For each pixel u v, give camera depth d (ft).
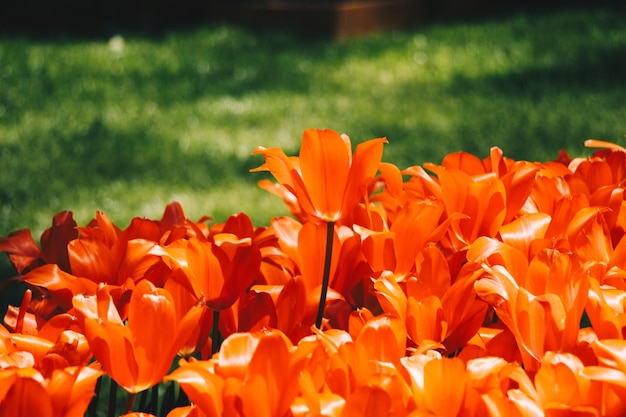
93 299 5.22
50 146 19.51
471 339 5.52
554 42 29.07
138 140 20.13
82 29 32.42
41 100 23.47
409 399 4.92
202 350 5.65
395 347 5.14
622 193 6.19
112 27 31.89
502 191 5.90
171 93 24.49
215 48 29.50
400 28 33.27
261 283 5.95
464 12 34.76
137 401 9.13
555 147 19.26
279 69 27.22
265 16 32.45
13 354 5.08
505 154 18.84
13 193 16.37
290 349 5.08
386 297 5.41
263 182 6.52
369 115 22.21
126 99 23.84
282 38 30.96
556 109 22.20
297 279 5.57
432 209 5.69
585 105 22.49
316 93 24.58
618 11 33.24
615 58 26.86
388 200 6.44
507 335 5.41
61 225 6.04
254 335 5.03
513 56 27.86
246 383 4.82
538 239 5.85
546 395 4.91
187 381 4.88
